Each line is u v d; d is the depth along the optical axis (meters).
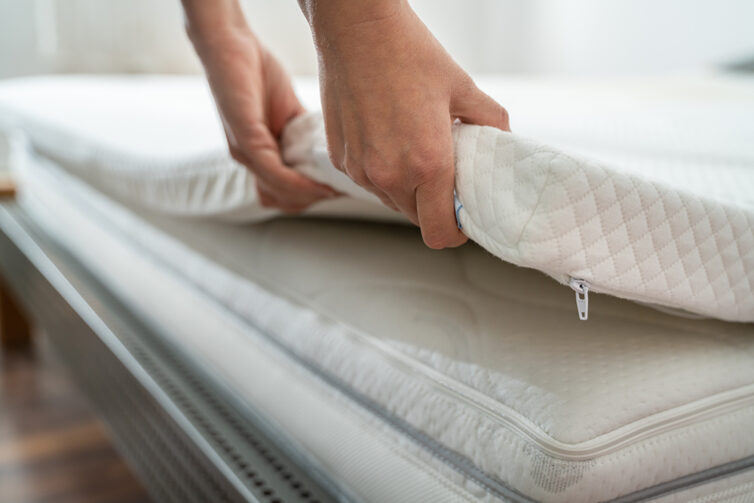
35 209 1.58
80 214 1.31
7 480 1.26
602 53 3.41
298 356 0.72
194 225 0.95
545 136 0.93
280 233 0.83
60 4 2.24
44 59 2.37
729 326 0.56
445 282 0.65
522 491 0.47
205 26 0.64
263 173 0.68
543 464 0.46
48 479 1.27
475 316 0.59
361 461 0.62
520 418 0.48
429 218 0.51
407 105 0.45
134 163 0.95
